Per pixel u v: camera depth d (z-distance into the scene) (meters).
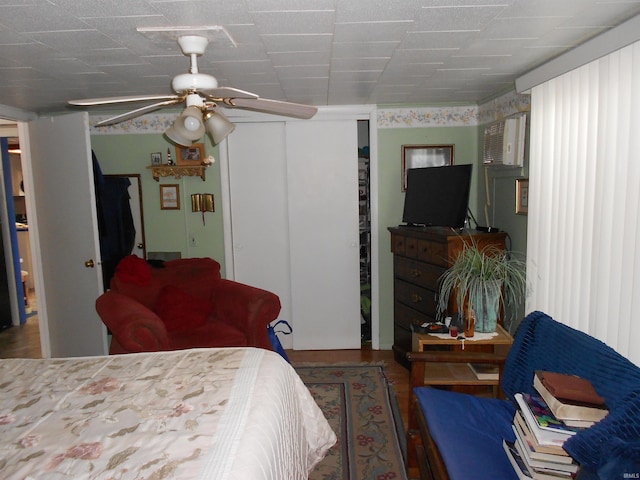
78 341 3.67
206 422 1.40
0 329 4.87
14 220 5.04
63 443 1.31
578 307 2.35
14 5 1.65
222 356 1.97
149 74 2.71
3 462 1.22
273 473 1.29
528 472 1.56
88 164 3.38
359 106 3.92
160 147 4.00
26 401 1.59
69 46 2.14
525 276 2.88
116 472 1.16
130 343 2.54
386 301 4.13
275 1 1.67
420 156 3.96
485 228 3.33
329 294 4.12
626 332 1.99
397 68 2.70
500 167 3.37
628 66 1.96
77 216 3.49
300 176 4.02
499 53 2.43
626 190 1.97
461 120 3.92
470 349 2.79
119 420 1.44
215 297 3.41
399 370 3.66
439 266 3.18
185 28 1.92
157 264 3.42
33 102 3.47
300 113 2.39
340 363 3.82
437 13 1.84
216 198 4.05
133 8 1.70
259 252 4.14
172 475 1.13
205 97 2.15
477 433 1.87
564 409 1.59
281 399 1.64
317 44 2.20
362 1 1.70
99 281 3.48
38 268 3.91
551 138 2.61
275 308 3.08
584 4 1.77
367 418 2.90
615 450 1.30
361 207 4.30
